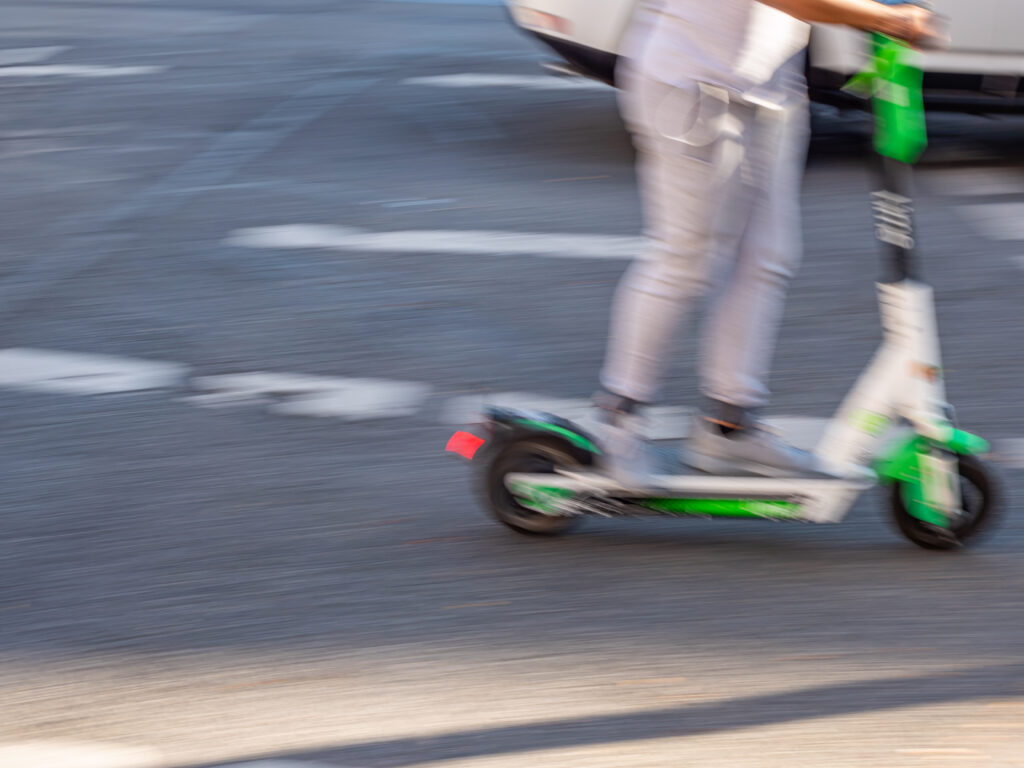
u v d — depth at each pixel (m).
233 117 11.11
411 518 4.59
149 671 3.62
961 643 3.74
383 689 3.51
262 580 4.14
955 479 4.19
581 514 4.35
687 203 4.02
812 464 4.25
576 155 9.98
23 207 8.60
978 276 7.33
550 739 3.27
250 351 6.25
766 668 3.61
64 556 4.32
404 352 6.25
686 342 6.27
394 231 8.11
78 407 5.61
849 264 7.49
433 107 11.48
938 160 9.91
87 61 13.55
